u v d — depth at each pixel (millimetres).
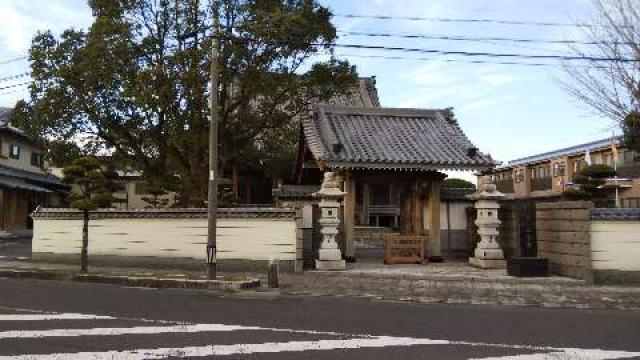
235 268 16094
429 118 20391
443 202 20188
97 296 11531
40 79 19734
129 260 17203
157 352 6660
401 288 13211
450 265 17516
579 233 14273
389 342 7426
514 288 13312
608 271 13977
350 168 17469
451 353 6836
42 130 19812
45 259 18266
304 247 16516
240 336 7676
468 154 17766
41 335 7539
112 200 14750
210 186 14078
